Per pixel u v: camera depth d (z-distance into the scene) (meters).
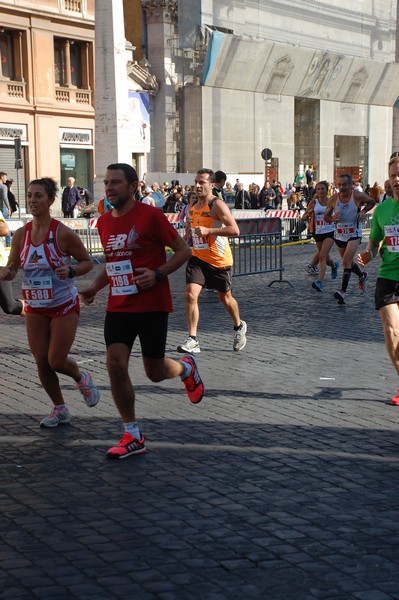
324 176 48.72
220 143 41.28
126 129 24.58
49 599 3.61
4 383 7.83
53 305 6.05
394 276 6.88
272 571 3.89
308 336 10.32
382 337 10.24
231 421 6.52
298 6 45.38
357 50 50.41
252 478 5.21
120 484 5.09
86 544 4.19
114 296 5.53
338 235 13.22
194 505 4.73
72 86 36.06
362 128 51.91
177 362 5.95
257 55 40.88
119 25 24.17
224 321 11.47
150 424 6.41
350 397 7.33
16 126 33.47
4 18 32.41
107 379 7.99
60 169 35.72
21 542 4.22
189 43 40.06
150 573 3.86
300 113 48.78
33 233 6.05
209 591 3.69
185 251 5.51
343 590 3.71
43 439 6.04
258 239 15.95
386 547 4.17
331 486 5.07
